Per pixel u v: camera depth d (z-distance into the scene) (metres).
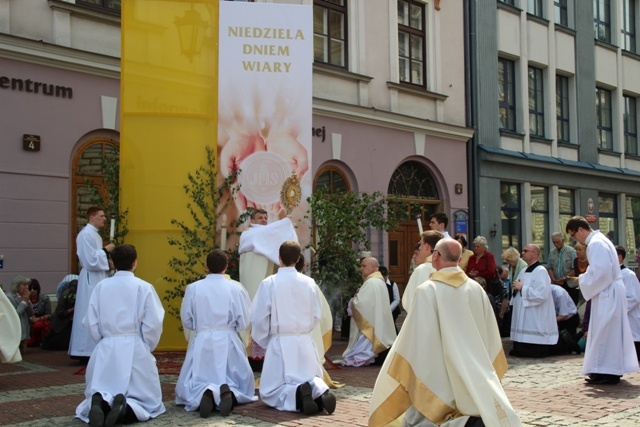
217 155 10.28
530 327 10.97
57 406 7.04
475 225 19.84
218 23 10.39
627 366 8.44
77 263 12.81
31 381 8.52
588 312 11.16
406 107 18.44
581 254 13.45
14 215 11.93
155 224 10.16
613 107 26.11
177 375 8.86
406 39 18.77
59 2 12.52
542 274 10.99
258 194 10.34
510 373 9.39
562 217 23.16
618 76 26.12
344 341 13.02
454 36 19.91
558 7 23.84
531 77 22.64
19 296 11.18
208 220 10.14
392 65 18.09
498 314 12.91
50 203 12.35
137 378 6.53
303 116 10.47
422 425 5.30
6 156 11.86
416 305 5.25
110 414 6.02
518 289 11.16
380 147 17.66
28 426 6.21
